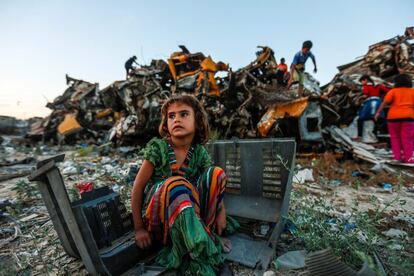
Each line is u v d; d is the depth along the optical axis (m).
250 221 1.97
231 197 2.27
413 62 6.49
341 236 1.67
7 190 3.39
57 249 1.72
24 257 1.67
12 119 13.88
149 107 5.77
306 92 5.59
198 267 1.37
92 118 8.95
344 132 5.43
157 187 1.47
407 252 1.61
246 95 5.36
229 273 1.44
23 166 5.41
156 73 6.46
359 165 4.41
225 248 1.63
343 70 8.55
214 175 1.62
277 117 4.52
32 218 2.34
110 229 1.51
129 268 1.46
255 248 1.66
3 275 1.43
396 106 4.29
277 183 2.06
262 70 6.66
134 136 6.17
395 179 3.61
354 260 1.47
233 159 2.28
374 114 5.31
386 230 2.00
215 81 5.70
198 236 1.29
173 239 1.38
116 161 5.20
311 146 4.68
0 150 8.21
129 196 2.71
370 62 7.39
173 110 1.54
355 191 3.21
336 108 5.00
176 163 1.57
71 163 5.04
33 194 2.94
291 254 1.61
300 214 1.93
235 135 5.42
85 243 1.29
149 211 1.47
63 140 8.54
